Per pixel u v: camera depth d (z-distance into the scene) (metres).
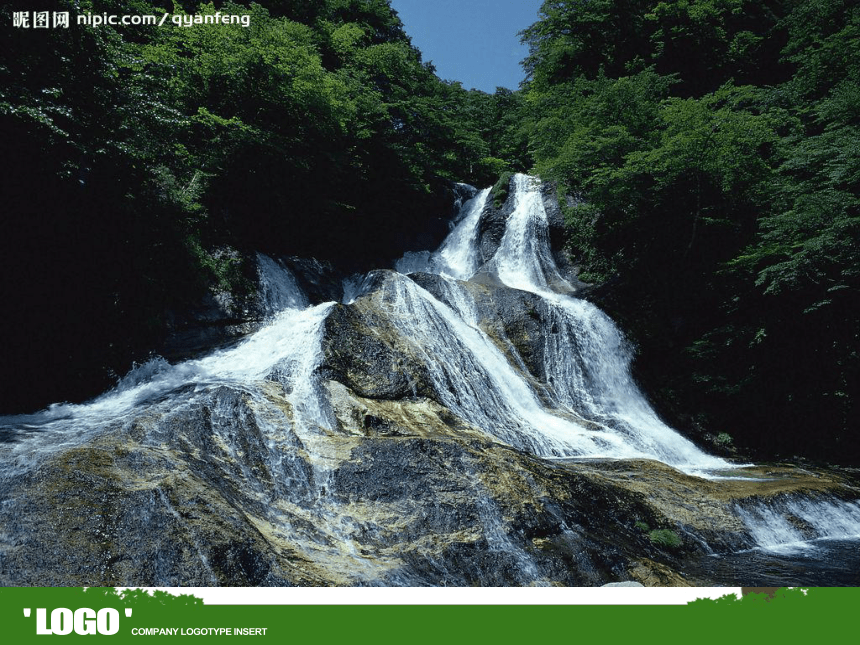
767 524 10.61
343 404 11.75
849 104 19.42
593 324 19.50
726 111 20.55
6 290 11.92
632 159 20.95
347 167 24.95
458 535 8.12
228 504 7.43
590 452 14.16
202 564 6.18
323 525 8.19
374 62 30.52
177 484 7.35
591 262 24.94
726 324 19.94
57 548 6.05
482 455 9.60
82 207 12.80
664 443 16.52
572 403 17.55
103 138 12.50
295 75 20.41
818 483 12.87
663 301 21.48
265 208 21.08
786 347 18.92
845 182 17.77
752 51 31.75
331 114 21.53
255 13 22.08
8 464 7.46
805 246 16.47
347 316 14.87
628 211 23.30
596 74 32.25
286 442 9.80
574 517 8.97
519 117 39.19
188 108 19.55
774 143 22.16
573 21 31.83
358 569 7.07
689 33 30.19
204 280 16.77
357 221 25.69
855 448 17.59
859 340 17.98
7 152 10.91
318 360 12.97
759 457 17.34
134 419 9.54
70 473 7.25
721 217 21.22
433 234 29.09
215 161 18.94
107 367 13.21
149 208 15.07
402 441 9.62
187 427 9.40
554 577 7.61
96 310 13.57
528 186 28.11
